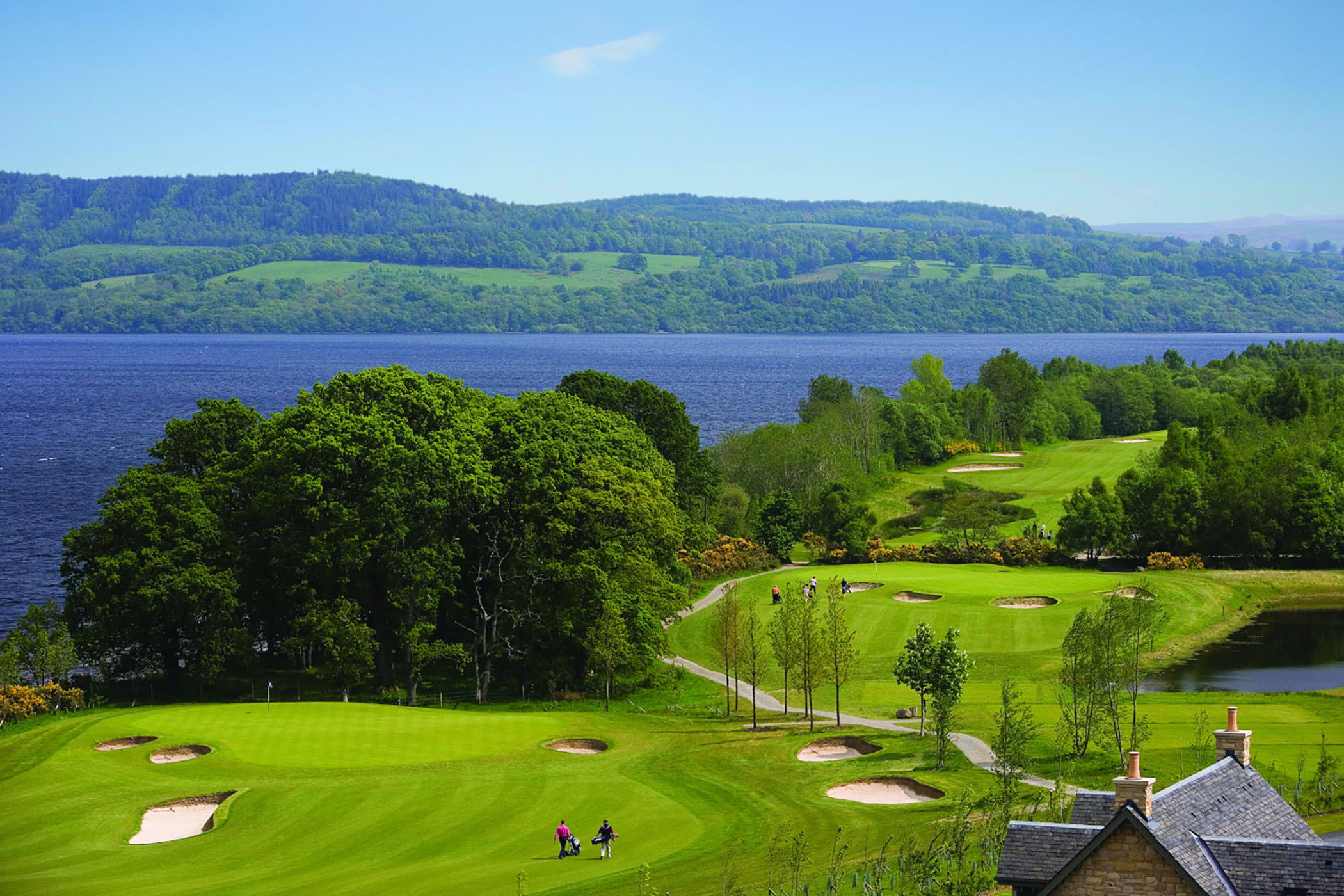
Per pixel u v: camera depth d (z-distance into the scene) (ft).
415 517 278.87
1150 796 103.30
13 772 206.80
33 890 152.66
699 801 196.34
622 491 301.63
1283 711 242.58
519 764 217.36
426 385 311.27
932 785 198.80
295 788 198.18
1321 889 99.19
